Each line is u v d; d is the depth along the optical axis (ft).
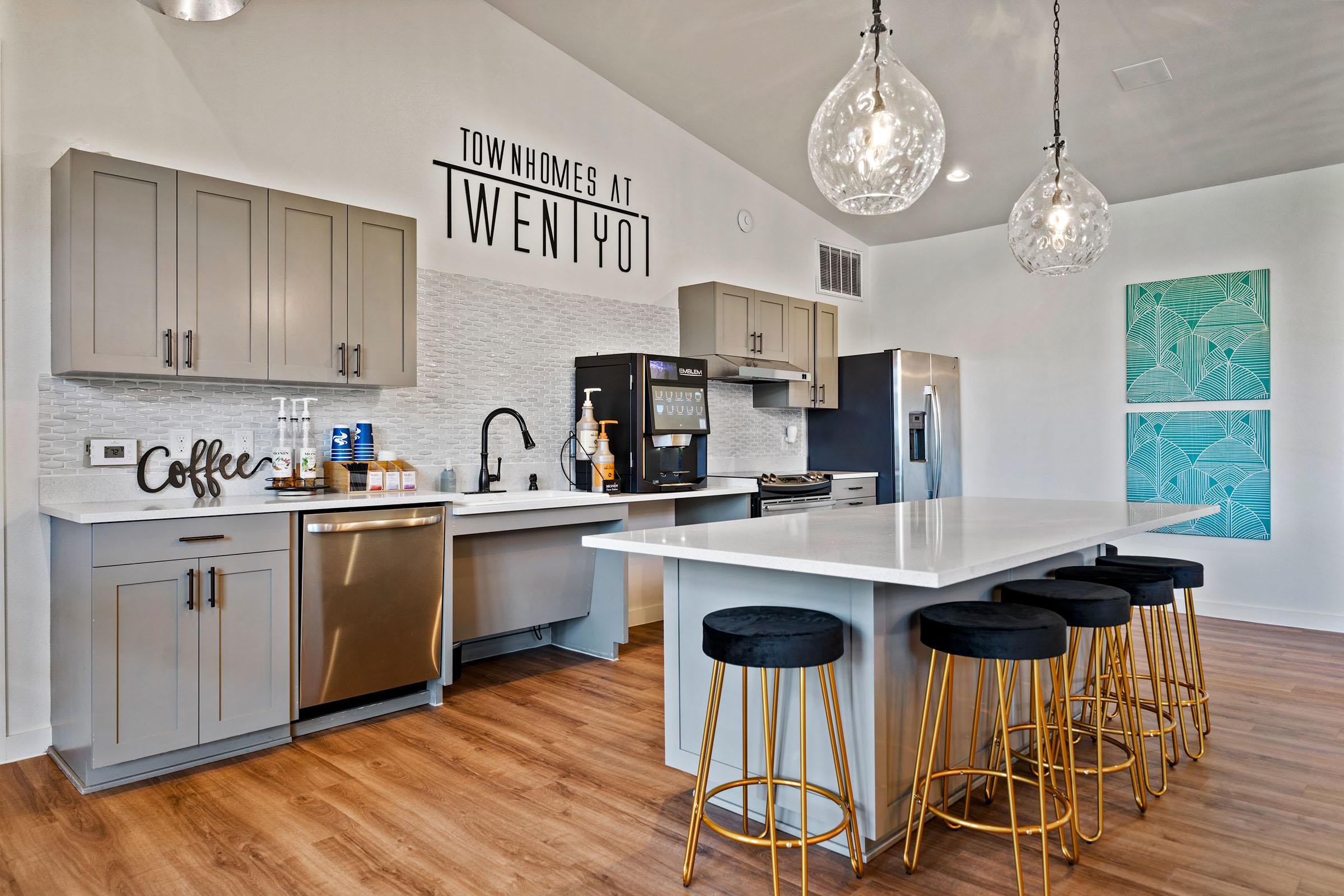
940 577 5.61
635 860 7.02
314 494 10.77
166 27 10.27
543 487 14.35
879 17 7.01
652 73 15.02
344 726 10.26
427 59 12.88
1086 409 18.43
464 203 13.33
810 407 18.63
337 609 9.89
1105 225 9.38
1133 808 8.00
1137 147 15.12
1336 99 13.10
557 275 14.67
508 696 11.48
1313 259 15.64
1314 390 15.61
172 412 10.29
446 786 8.48
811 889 6.53
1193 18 11.41
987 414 20.02
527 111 14.24
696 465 15.05
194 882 6.64
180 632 8.68
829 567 6.08
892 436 18.80
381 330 11.13
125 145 9.92
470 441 13.35
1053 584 8.25
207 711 8.89
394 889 6.54
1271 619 16.02
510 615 12.37
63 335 8.91
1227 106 13.55
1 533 9.09
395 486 11.30
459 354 13.21
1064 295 18.80
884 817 7.09
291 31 11.39
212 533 8.87
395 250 11.31
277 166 11.22
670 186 16.78
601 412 14.37
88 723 8.20
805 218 20.15
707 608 8.23
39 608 9.41
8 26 9.13
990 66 12.94
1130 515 9.92
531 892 6.51
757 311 17.25
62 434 9.50
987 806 8.04
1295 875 6.71
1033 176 16.96
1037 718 6.37
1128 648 8.69
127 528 8.30
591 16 13.46
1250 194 16.31
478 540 11.90
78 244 8.69
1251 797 8.22
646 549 7.20
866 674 6.95
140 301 9.07
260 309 9.97
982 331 20.15
